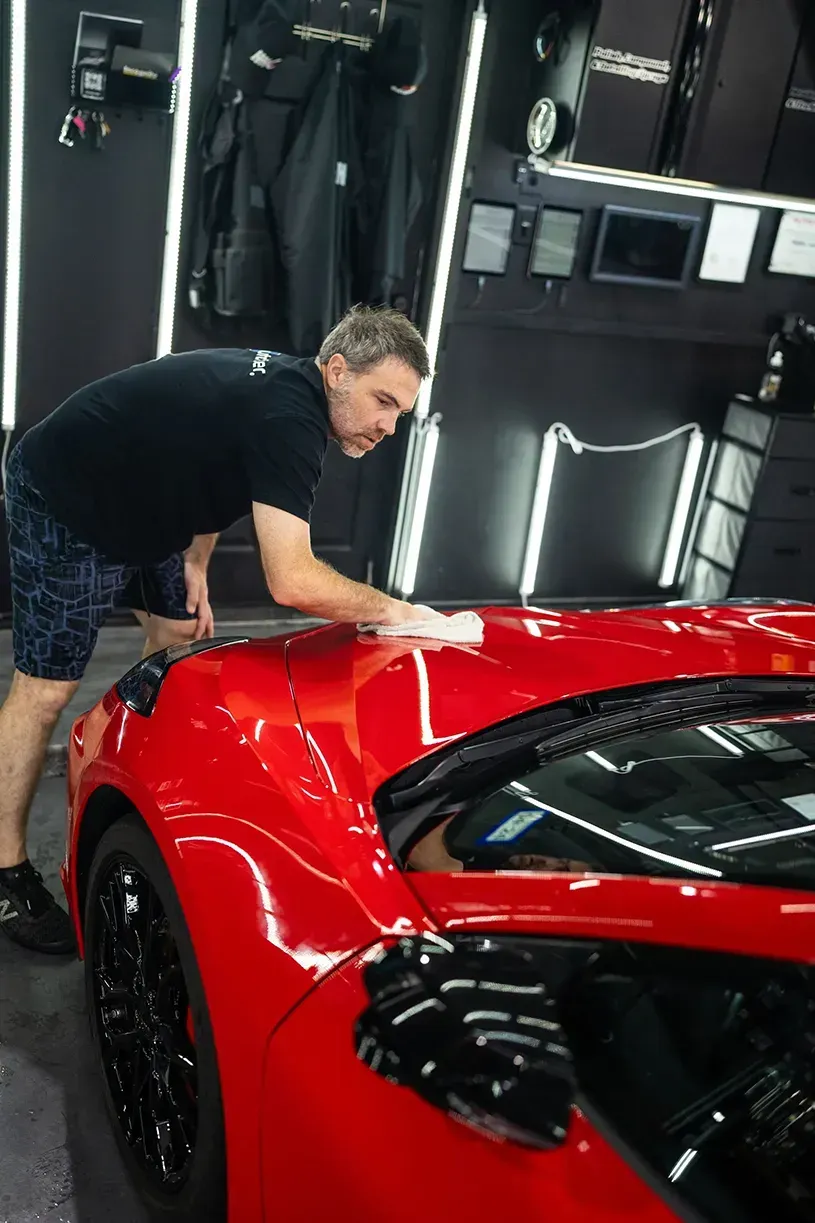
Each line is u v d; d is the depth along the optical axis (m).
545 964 1.10
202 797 1.43
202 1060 1.31
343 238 3.61
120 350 3.55
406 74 3.37
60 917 2.19
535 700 1.56
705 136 3.70
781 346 4.30
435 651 1.74
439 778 1.39
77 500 1.98
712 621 2.00
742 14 3.56
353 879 1.23
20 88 3.09
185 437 1.87
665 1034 1.04
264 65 3.28
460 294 3.87
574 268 3.99
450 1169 0.99
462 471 4.17
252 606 4.11
